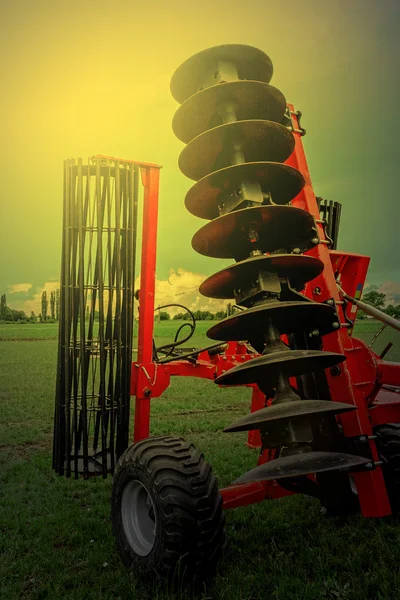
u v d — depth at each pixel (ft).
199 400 34.65
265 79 11.48
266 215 9.73
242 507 13.19
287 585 8.61
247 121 9.64
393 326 10.45
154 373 13.47
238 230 10.02
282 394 8.89
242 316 8.98
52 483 16.20
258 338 10.42
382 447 11.72
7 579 9.55
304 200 11.67
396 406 11.47
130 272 12.35
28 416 28.14
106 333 12.25
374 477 10.01
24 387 39.17
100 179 12.24
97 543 11.18
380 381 10.46
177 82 11.35
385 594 8.20
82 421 11.71
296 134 12.28
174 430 24.23
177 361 15.20
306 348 11.44
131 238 12.42
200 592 8.63
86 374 11.76
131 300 12.34
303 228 10.43
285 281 9.81
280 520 12.09
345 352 10.46
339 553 10.04
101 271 11.90
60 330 12.25
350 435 10.12
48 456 19.48
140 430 13.28
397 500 11.46
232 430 8.54
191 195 10.50
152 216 13.35
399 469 11.43
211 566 8.61
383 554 9.73
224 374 8.86
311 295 11.32
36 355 63.46
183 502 8.45
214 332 9.71
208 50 10.57
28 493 14.98
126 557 9.65
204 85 11.09
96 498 14.64
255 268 9.46
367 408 11.00
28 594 9.05
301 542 10.66
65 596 8.74
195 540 8.36
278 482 10.39
